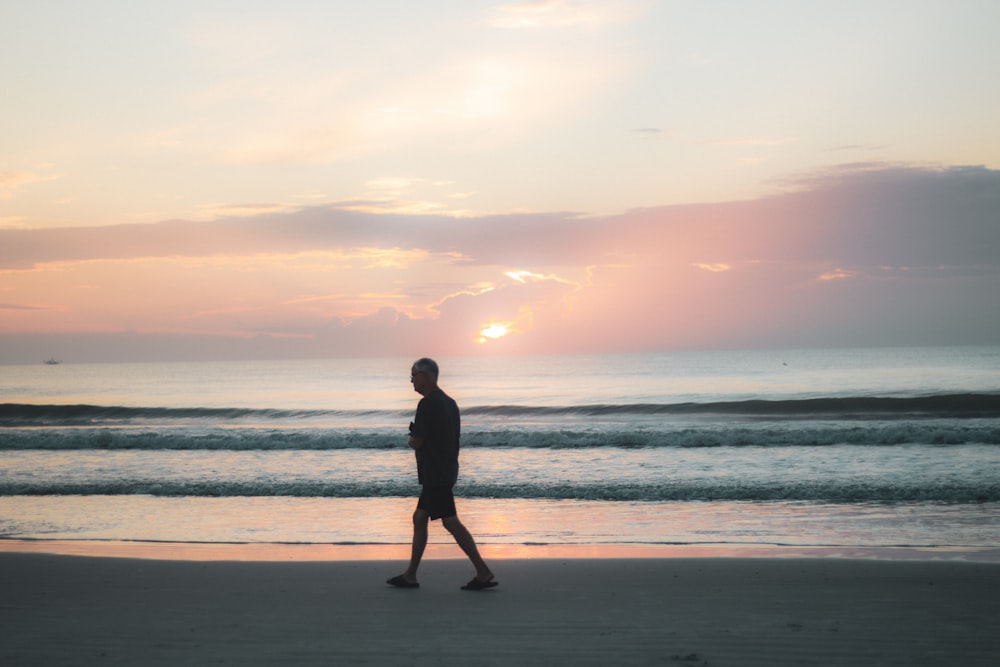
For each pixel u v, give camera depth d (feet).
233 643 14.78
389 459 54.70
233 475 48.24
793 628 15.53
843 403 86.63
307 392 200.13
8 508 38.83
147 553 27.96
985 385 159.12
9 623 16.65
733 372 263.90
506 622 16.24
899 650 13.96
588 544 28.81
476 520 34.37
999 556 25.61
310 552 27.94
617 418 85.92
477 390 184.14
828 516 33.76
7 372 517.96
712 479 43.37
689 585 20.20
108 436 64.03
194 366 639.76
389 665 13.33
